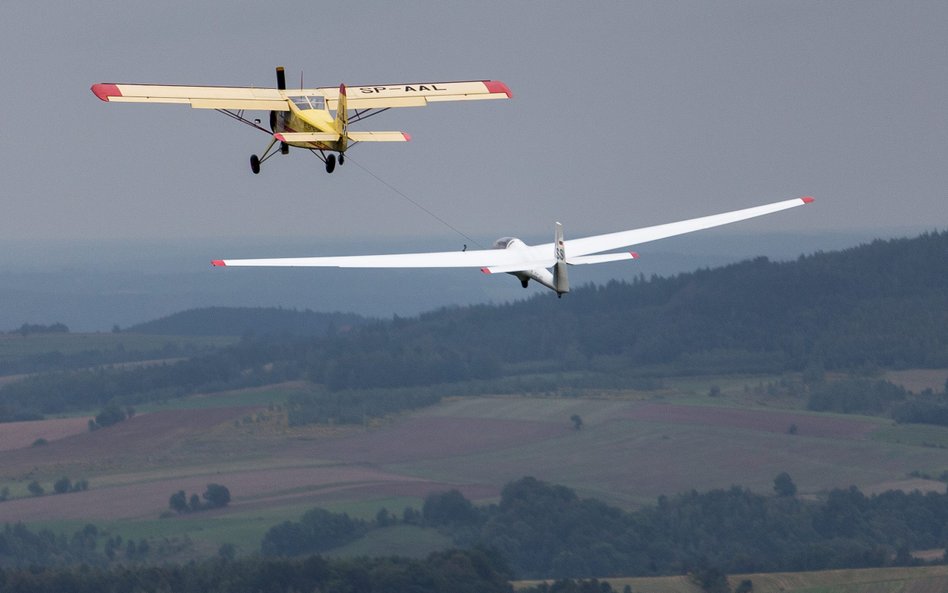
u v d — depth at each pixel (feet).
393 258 466.70
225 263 420.77
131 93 433.07
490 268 471.62
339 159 449.06
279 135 416.87
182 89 443.32
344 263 447.83
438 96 490.08
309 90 472.44
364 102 474.08
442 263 471.62
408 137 440.04
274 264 430.20
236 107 443.32
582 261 472.44
